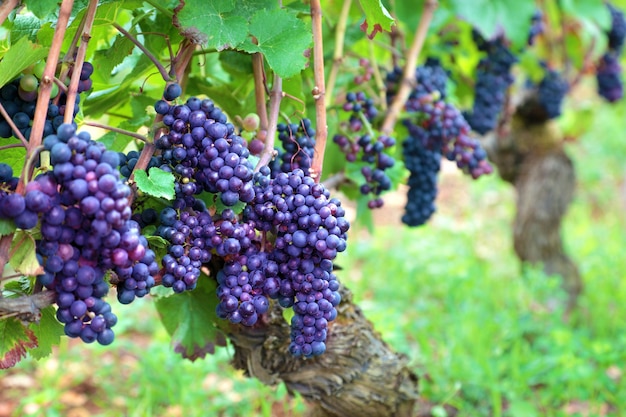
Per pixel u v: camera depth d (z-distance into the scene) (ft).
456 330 6.84
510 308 7.52
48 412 5.58
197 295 3.67
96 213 2.56
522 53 6.03
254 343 3.78
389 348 4.15
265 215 2.90
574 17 6.40
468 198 13.96
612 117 16.98
